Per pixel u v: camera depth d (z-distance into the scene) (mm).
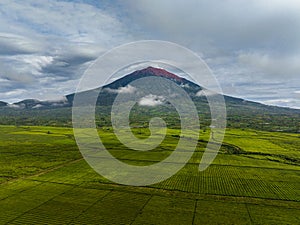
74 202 61938
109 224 51375
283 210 59656
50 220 53031
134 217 54438
